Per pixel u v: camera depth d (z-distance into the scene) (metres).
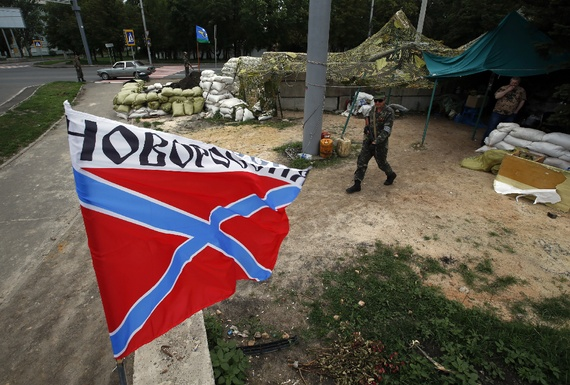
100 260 1.79
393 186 6.28
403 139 9.19
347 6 27.34
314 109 7.27
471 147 8.52
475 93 10.92
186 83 13.61
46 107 12.67
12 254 4.56
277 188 2.64
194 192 2.14
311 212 5.36
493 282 3.87
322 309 3.48
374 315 3.38
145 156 1.95
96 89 17.16
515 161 6.04
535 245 4.55
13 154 8.06
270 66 11.62
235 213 2.34
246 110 11.27
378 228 4.91
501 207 5.54
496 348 3.02
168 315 2.00
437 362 2.88
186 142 2.15
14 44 47.84
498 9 9.22
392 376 2.80
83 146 1.74
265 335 3.18
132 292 1.88
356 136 9.46
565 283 3.87
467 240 4.64
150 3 38.72
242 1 33.31
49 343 3.23
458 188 6.20
